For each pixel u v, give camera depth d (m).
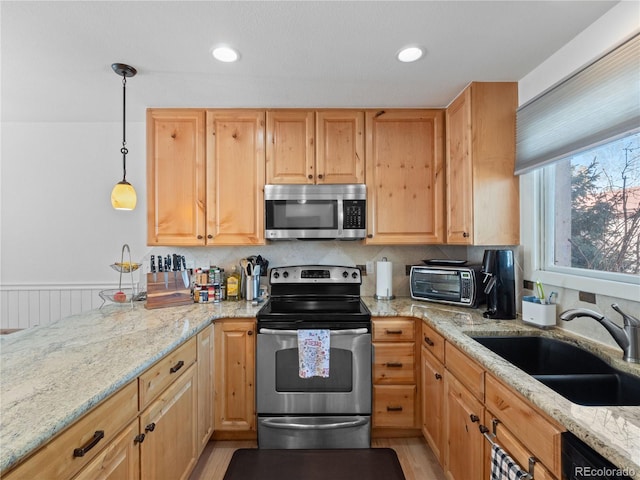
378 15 1.26
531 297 1.60
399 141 2.17
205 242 2.15
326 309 2.01
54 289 2.47
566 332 1.46
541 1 1.19
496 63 1.62
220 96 1.99
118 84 1.83
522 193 1.78
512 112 1.81
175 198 2.14
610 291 1.24
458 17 1.27
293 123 2.16
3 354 1.19
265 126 2.16
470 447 1.30
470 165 1.83
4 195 2.46
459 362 1.42
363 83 1.83
